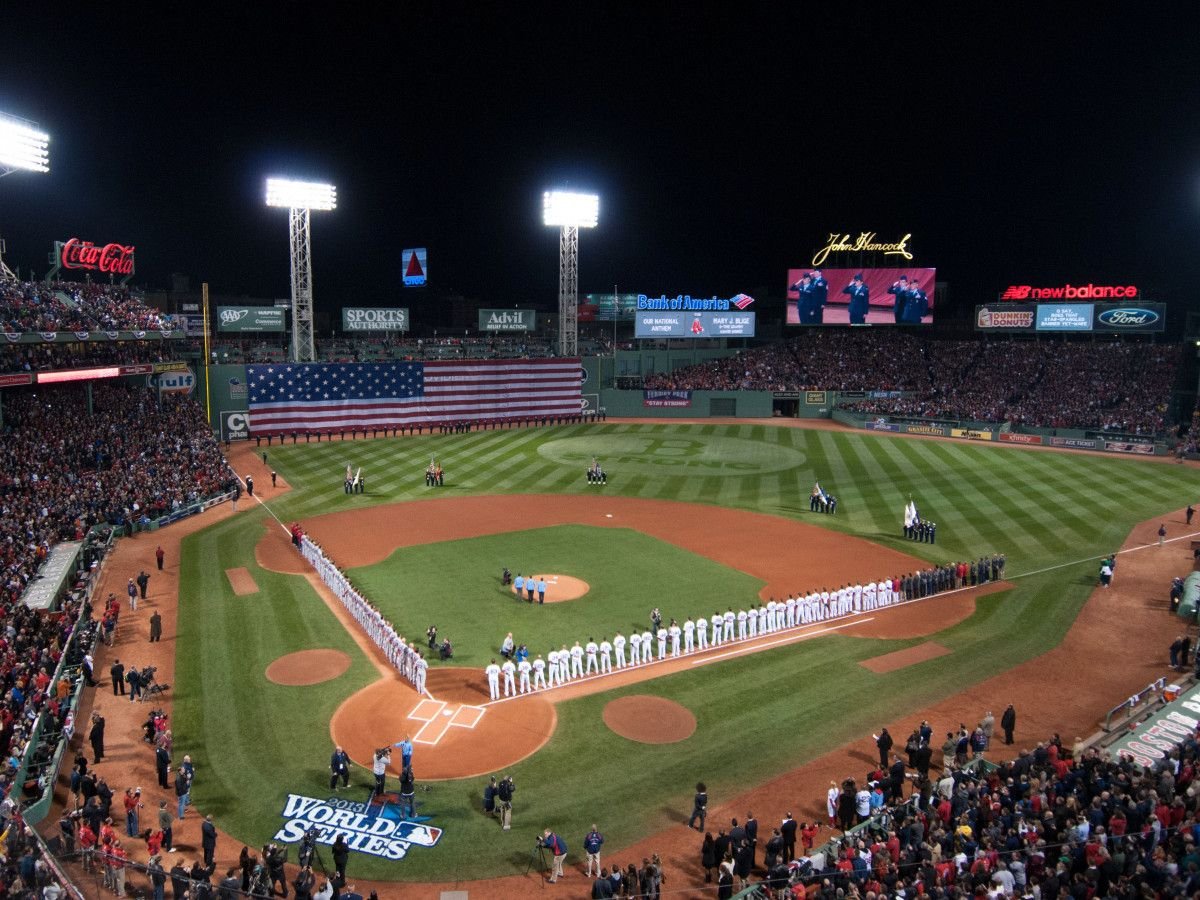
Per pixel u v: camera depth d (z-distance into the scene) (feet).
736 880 63.31
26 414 189.78
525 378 299.79
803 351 353.31
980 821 62.75
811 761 80.64
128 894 60.90
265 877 61.82
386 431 278.26
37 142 194.70
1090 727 86.99
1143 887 47.39
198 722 87.10
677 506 181.57
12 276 214.28
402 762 76.69
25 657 90.89
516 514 173.68
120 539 154.51
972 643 109.09
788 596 124.47
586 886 63.46
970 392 308.60
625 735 85.40
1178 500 187.83
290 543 152.56
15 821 62.13
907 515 156.76
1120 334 352.49
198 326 325.01
